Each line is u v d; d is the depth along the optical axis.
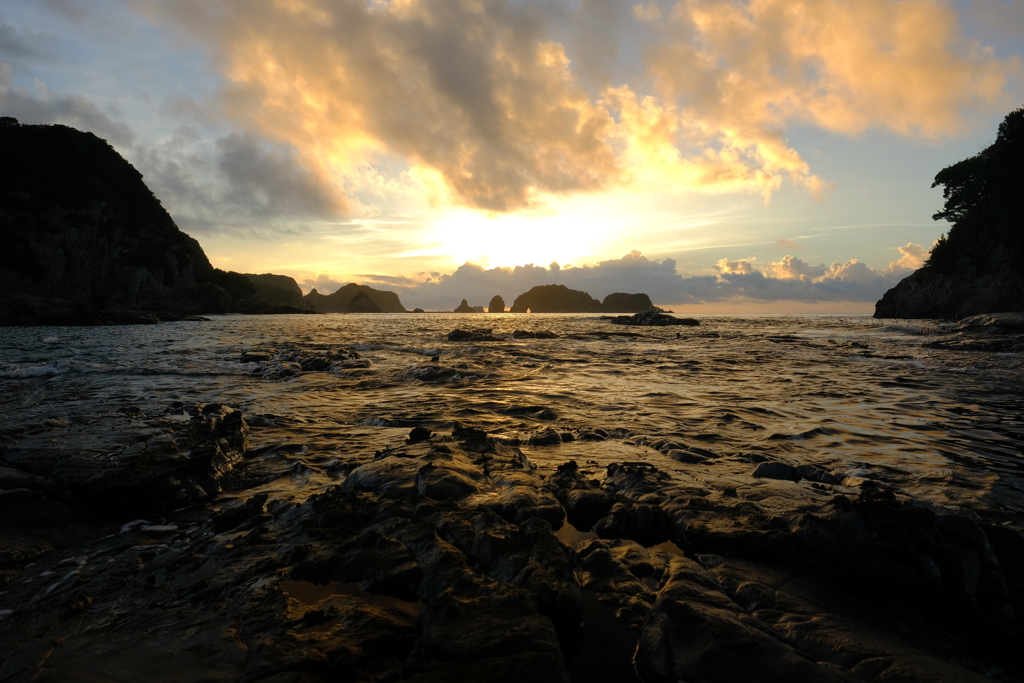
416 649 2.58
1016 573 3.30
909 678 2.34
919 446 6.71
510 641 2.48
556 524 4.13
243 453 6.18
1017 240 65.50
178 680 2.25
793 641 2.71
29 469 4.73
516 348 23.12
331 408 9.10
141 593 3.12
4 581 3.26
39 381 11.41
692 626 2.66
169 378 12.18
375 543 3.51
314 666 2.36
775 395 10.75
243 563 3.42
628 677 2.52
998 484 5.06
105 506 4.39
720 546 3.74
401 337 30.45
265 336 29.78
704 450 6.39
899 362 17.02
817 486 4.95
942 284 76.12
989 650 2.92
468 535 3.64
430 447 5.66
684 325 49.69
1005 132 67.88
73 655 2.46
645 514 4.14
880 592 3.29
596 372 14.66
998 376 13.54
